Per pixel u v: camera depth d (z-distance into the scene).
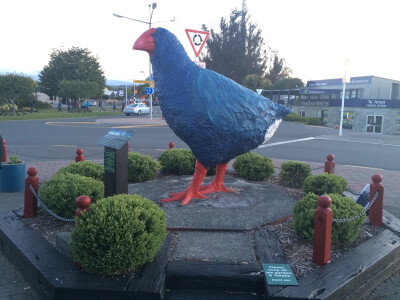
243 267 3.24
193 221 4.38
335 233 3.70
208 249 3.66
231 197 5.41
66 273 3.11
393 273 3.82
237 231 4.16
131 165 6.34
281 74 44.25
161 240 3.36
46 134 16.28
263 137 5.14
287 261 3.38
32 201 4.58
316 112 34.19
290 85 37.88
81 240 3.04
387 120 28.86
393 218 4.84
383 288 3.52
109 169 3.87
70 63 54.38
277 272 3.13
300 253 3.59
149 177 6.61
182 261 3.35
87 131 17.77
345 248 3.78
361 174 9.04
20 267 3.67
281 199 5.38
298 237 4.00
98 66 58.59
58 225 4.34
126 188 3.97
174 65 4.65
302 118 29.91
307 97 37.56
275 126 5.28
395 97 34.97
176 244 3.79
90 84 42.19
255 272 3.16
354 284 3.14
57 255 3.49
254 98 4.94
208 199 5.28
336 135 20.16
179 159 7.09
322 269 3.25
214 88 4.61
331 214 3.29
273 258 3.41
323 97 37.28
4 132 16.77
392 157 12.36
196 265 3.26
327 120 33.22
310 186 5.58
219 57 38.53
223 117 4.57
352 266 3.31
